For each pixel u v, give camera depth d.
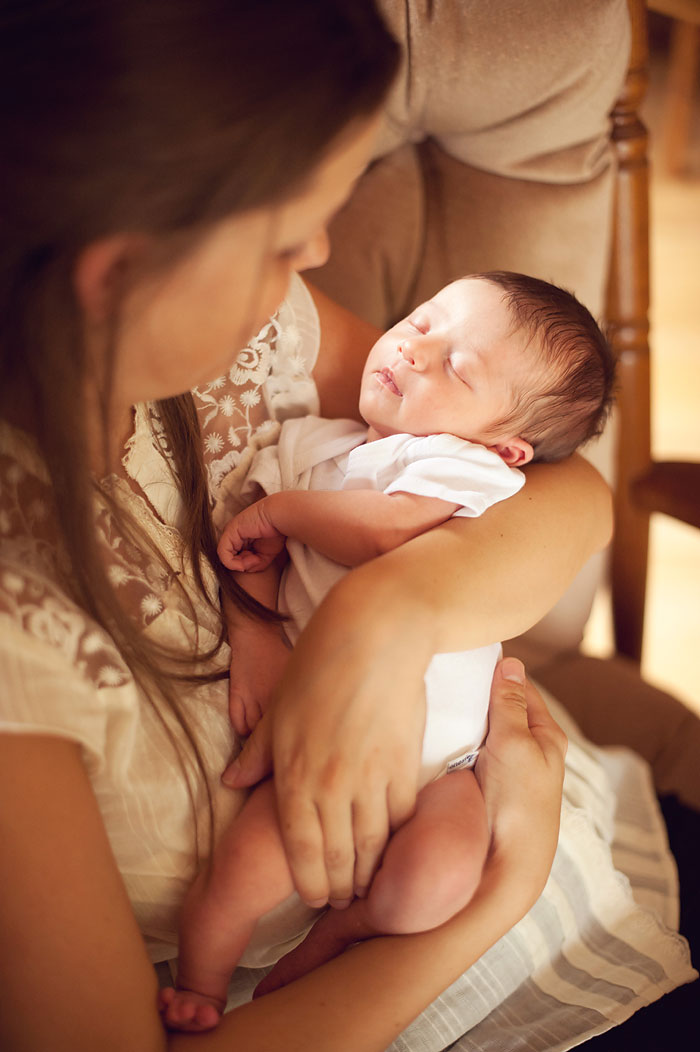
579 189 1.11
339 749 0.62
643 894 0.96
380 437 0.91
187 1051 0.63
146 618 0.70
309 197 0.52
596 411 0.91
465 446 0.83
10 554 0.58
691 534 2.38
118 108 0.46
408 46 0.99
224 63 0.46
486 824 0.73
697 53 3.95
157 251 0.50
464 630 0.68
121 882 0.61
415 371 0.88
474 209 1.12
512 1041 0.79
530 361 0.87
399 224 1.13
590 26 0.98
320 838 0.64
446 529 0.74
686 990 0.89
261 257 0.53
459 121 1.07
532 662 1.31
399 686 0.63
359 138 0.52
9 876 0.55
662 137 4.02
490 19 0.97
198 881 0.70
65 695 0.57
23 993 0.56
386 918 0.68
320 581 0.80
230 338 0.57
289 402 0.93
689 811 1.12
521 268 1.13
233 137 0.47
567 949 0.87
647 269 1.26
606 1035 0.85
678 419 2.64
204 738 0.71
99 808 0.65
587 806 0.94
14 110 0.46
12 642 0.55
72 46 0.45
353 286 1.14
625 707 1.25
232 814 0.71
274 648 0.78
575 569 0.81
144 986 0.61
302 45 0.47
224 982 0.69
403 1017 0.66
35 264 0.51
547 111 1.04
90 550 0.60
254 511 0.81
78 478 0.58
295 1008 0.65
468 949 0.69
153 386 0.59
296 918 0.75
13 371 0.56
